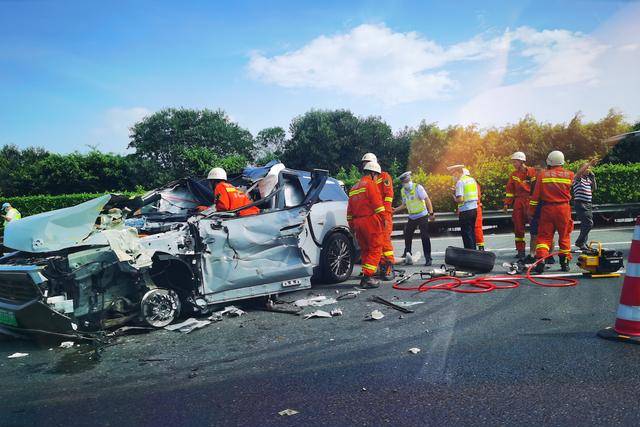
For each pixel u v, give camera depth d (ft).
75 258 15.16
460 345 13.60
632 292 13.66
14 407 10.75
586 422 9.04
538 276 22.44
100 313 15.87
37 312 14.62
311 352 13.62
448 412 9.63
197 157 106.22
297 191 22.71
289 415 9.80
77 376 12.59
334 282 23.41
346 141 117.80
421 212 27.43
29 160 125.49
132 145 122.11
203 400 10.70
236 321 17.44
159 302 16.58
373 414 9.68
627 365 11.71
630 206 46.96
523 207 26.84
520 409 9.65
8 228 16.35
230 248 18.28
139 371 12.76
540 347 13.17
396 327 15.61
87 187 100.78
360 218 21.81
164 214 20.98
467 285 21.47
